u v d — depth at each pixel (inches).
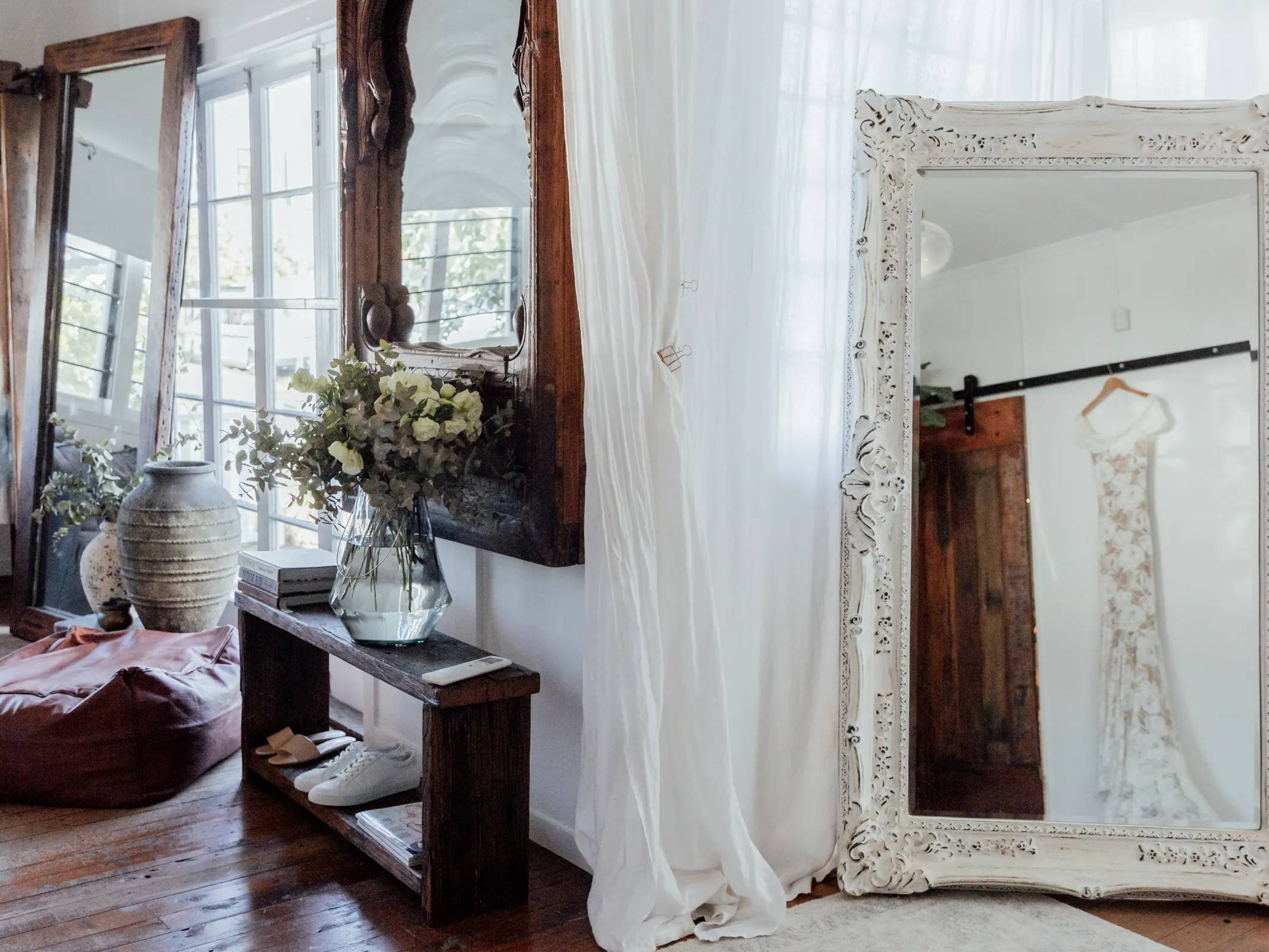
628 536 92.3
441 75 120.3
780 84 102.3
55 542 187.9
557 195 99.3
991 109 100.4
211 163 175.8
